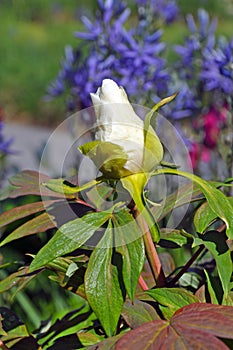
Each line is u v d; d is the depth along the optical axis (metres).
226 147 1.50
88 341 0.71
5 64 4.91
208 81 1.64
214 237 0.67
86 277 0.61
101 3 1.59
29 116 4.09
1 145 1.73
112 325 0.60
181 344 0.55
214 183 0.73
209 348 0.54
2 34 5.88
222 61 1.58
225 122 1.57
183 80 1.70
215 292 0.68
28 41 5.64
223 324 0.57
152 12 1.72
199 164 1.58
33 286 1.25
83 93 1.56
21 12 6.64
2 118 1.76
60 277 0.69
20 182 0.75
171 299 0.64
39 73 4.73
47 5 6.66
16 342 0.73
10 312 0.78
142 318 0.65
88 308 0.83
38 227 0.68
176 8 1.77
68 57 1.63
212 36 1.69
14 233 0.67
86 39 1.60
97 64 1.57
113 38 1.59
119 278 0.61
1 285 0.69
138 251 0.60
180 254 1.20
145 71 1.59
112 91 0.63
